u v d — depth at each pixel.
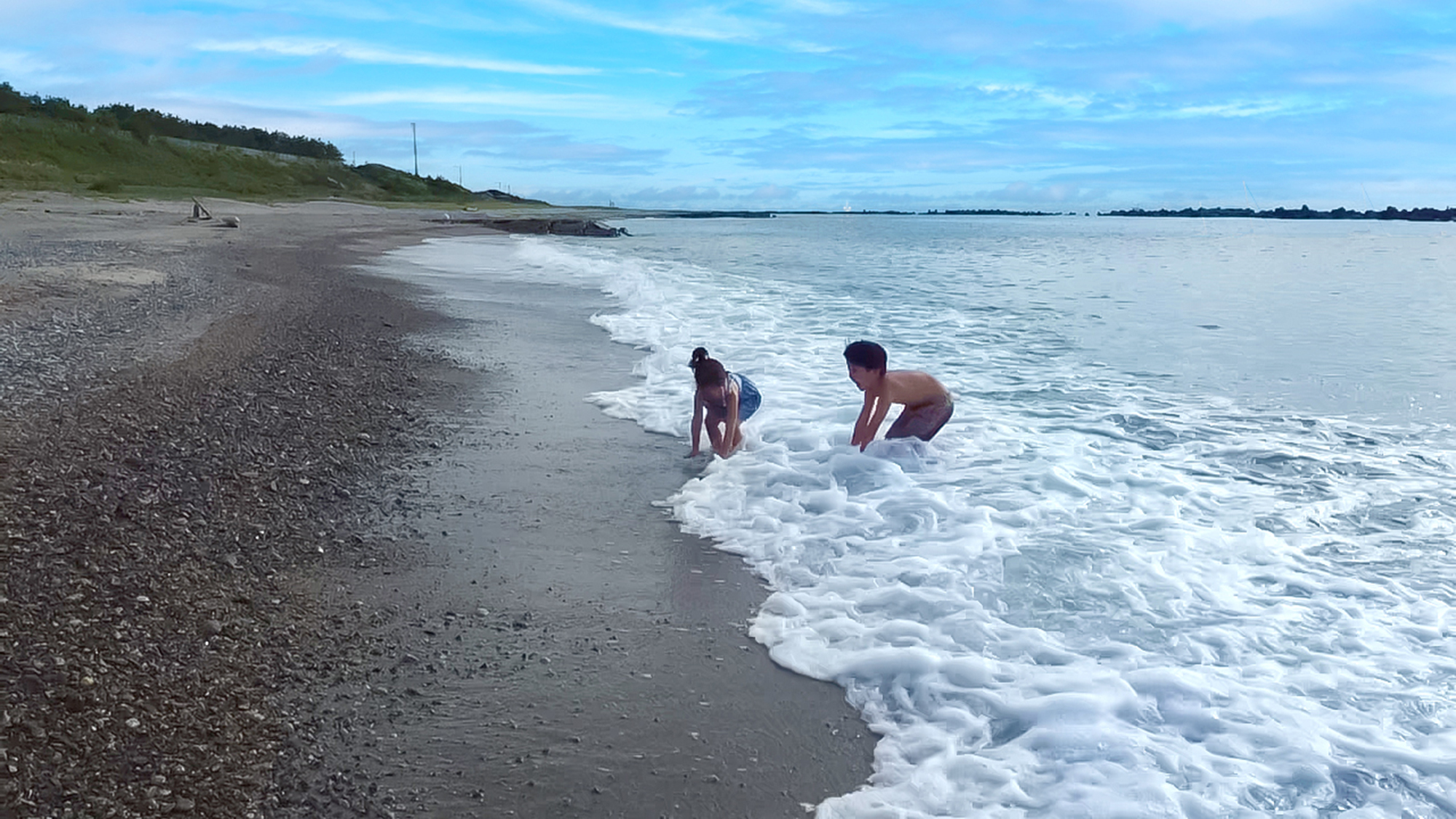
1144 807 2.66
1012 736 3.07
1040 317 13.79
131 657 3.38
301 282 15.09
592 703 3.30
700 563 4.58
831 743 3.08
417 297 14.27
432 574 4.35
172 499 4.91
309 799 2.72
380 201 87.12
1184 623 3.78
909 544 4.68
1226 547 4.57
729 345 10.59
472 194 128.75
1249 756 2.89
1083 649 3.59
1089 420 7.25
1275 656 3.51
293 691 3.29
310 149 103.31
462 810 2.70
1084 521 4.97
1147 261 29.47
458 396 7.86
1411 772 2.78
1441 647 3.54
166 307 11.14
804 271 23.48
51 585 3.82
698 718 3.22
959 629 3.76
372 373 8.41
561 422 7.17
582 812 2.71
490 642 3.72
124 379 7.29
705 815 2.71
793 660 3.60
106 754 2.83
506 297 14.89
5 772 2.70
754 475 5.85
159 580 4.00
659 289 16.33
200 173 76.38
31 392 6.67
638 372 8.95
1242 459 6.17
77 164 65.69
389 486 5.51
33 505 4.59
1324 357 10.34
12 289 11.27
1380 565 4.36
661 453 6.39
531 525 5.01
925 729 3.12
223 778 2.78
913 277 21.91
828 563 4.50
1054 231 77.81
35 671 3.20
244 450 5.85
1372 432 6.88
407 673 3.45
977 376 9.05
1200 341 11.48
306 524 4.82
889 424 6.99
